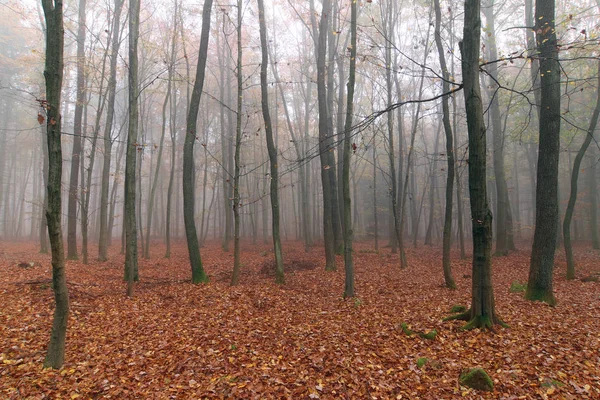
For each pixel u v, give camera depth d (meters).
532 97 17.88
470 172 6.73
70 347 6.20
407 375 5.15
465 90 6.70
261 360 5.73
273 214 12.11
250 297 9.79
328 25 17.27
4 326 6.70
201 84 11.85
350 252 9.86
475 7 6.49
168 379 5.17
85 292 9.54
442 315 7.72
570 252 12.15
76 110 17.38
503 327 6.69
